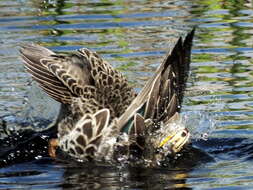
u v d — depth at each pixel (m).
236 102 14.66
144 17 19.12
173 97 13.09
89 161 12.84
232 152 13.09
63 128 13.28
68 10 19.67
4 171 12.42
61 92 13.16
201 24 18.61
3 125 14.36
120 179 11.98
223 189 11.31
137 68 16.06
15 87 15.62
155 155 12.82
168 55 12.75
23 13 19.42
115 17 19.16
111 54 16.80
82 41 17.56
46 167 12.62
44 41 17.52
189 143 13.29
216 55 16.83
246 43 17.44
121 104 13.36
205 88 15.27
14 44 17.31
